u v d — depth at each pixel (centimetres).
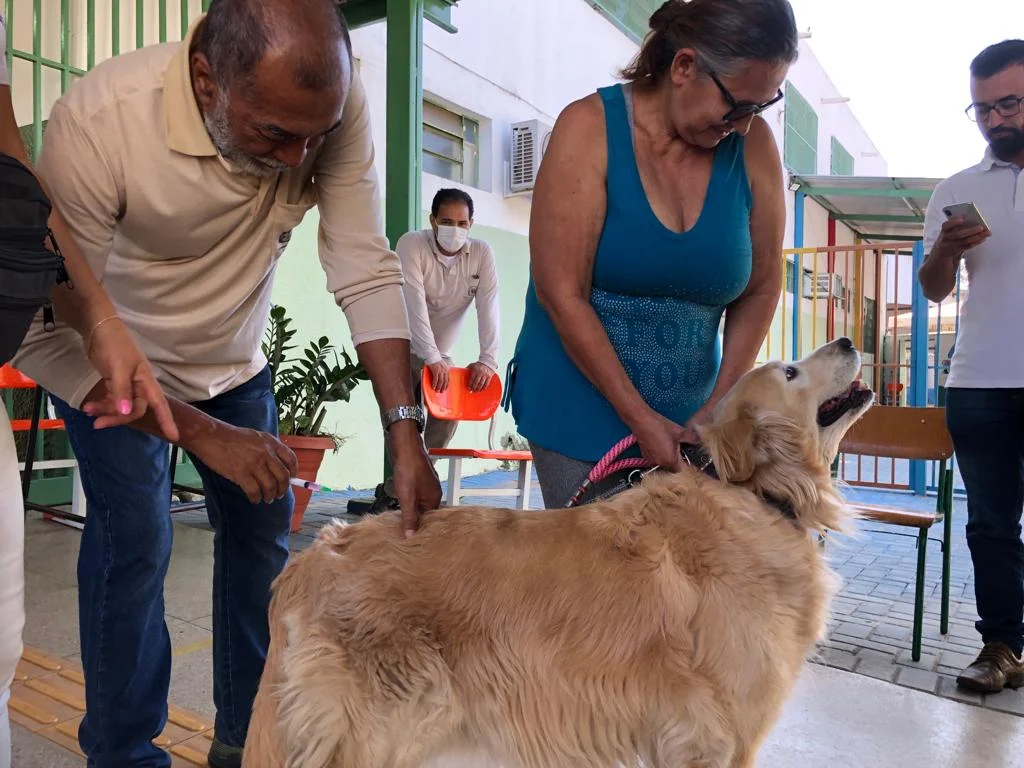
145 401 143
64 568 410
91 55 520
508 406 236
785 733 265
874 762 246
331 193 202
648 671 177
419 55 539
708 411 212
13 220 117
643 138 202
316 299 673
